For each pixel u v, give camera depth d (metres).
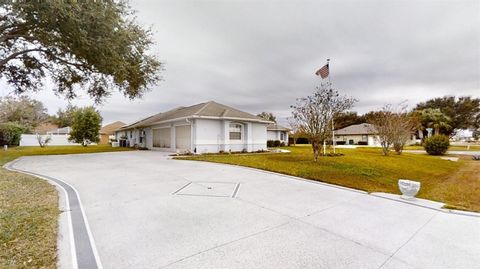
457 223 3.71
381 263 2.44
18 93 14.95
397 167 10.62
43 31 9.80
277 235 3.11
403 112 17.03
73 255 2.48
